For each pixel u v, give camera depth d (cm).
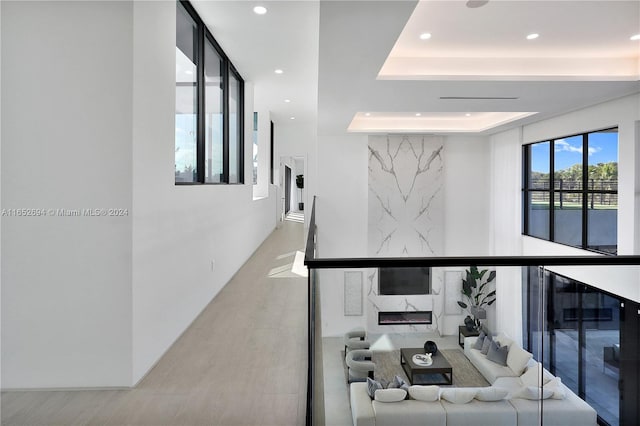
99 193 255
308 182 1148
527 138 700
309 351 179
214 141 502
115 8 252
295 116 1017
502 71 436
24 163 252
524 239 719
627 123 479
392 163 819
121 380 260
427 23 354
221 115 542
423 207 823
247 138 671
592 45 405
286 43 500
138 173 264
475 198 840
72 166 254
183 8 385
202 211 408
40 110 251
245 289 495
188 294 367
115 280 258
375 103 518
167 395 251
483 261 177
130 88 254
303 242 857
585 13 335
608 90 452
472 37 383
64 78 251
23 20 248
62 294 257
